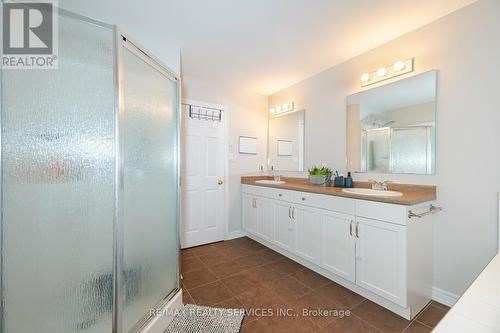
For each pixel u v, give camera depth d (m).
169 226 1.70
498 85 1.45
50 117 1.06
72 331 1.09
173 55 2.07
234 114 3.30
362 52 2.25
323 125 2.69
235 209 3.33
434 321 1.50
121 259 1.20
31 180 1.01
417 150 1.84
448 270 1.67
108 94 1.19
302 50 2.21
